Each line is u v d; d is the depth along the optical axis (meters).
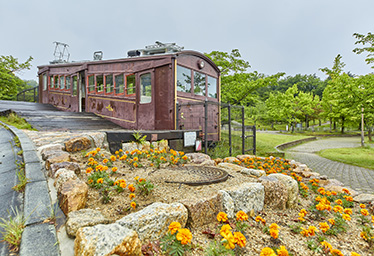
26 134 5.34
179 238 1.50
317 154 13.73
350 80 9.38
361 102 9.12
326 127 48.53
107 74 9.88
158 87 7.81
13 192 2.37
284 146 17.91
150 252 1.59
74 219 1.67
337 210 2.48
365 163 9.64
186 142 6.69
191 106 8.39
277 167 5.82
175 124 7.37
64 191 1.98
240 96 14.42
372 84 8.63
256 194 2.74
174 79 7.44
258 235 2.15
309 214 2.91
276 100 44.84
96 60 10.91
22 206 2.07
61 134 5.32
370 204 3.48
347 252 2.03
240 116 11.01
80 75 11.72
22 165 3.14
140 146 4.99
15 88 17.67
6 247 1.52
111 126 8.77
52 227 1.67
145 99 8.24
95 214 1.84
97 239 1.38
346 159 10.79
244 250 1.85
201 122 8.91
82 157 3.72
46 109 12.60
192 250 1.75
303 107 41.69
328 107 37.62
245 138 9.91
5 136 5.56
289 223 2.53
